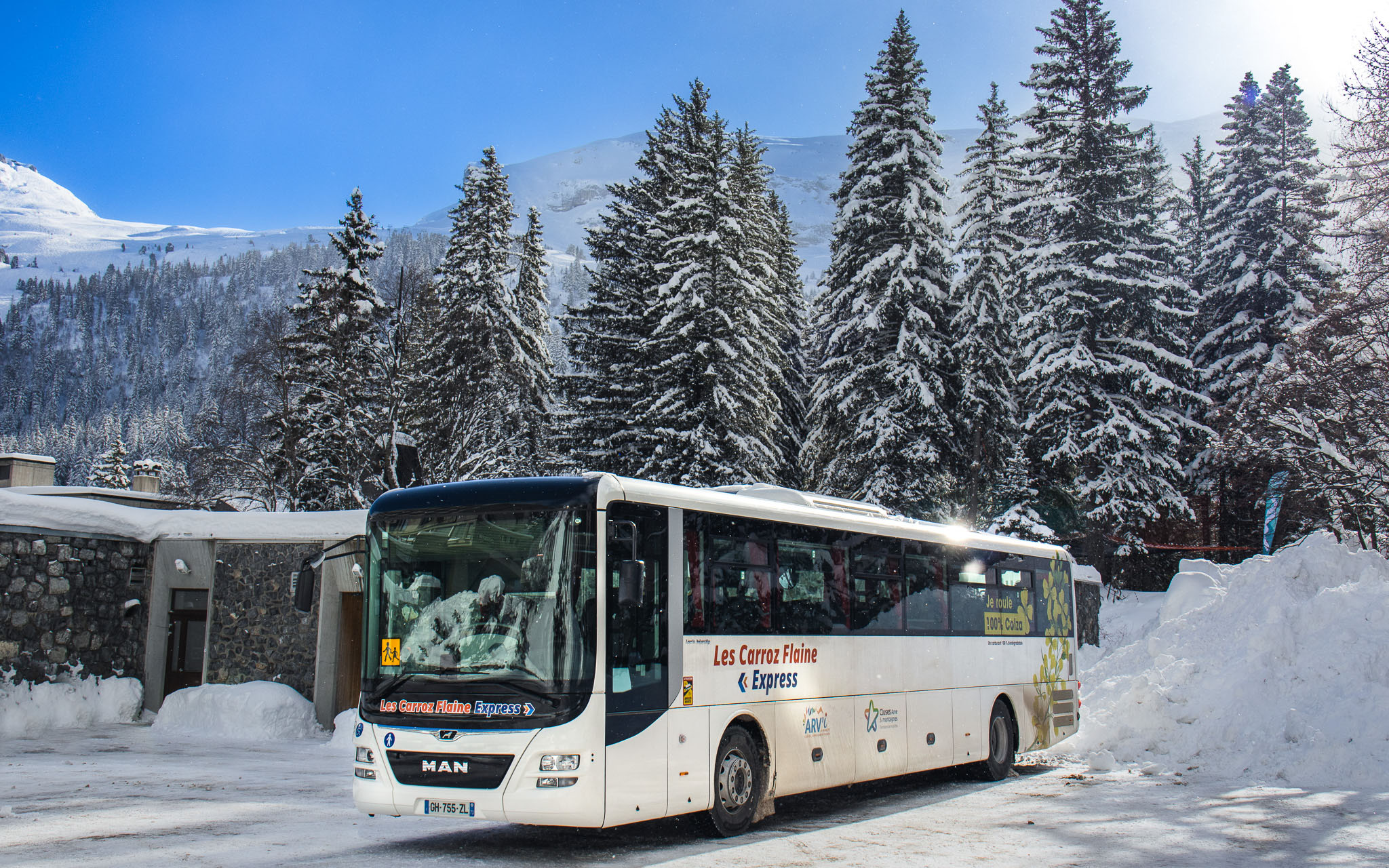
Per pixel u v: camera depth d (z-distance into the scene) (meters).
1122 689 16.44
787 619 10.64
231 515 20.41
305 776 13.95
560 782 8.05
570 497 8.66
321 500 39.34
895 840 9.41
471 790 8.24
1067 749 15.88
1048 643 15.89
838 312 37.31
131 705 19.55
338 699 19.34
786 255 49.25
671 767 8.91
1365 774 12.21
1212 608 17.19
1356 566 16.69
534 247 48.28
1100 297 37.16
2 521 17.84
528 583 8.55
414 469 35.66
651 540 9.16
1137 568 40.50
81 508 19.39
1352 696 13.40
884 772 11.76
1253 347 41.03
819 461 38.34
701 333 34.78
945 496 36.78
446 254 43.56
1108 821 10.31
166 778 13.20
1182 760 14.16
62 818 9.80
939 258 35.03
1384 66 21.48
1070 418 36.03
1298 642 14.96
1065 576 16.84
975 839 9.47
